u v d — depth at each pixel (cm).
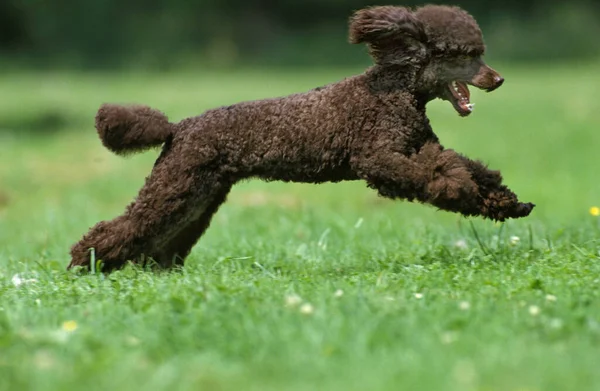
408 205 3134
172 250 1862
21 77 8150
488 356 1138
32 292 1590
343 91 1675
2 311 1420
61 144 4850
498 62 9000
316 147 1664
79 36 9275
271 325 1259
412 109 1666
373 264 1784
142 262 1789
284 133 1675
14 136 5144
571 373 1082
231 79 7738
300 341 1197
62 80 7881
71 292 1570
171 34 9344
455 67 1681
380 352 1166
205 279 1584
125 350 1207
